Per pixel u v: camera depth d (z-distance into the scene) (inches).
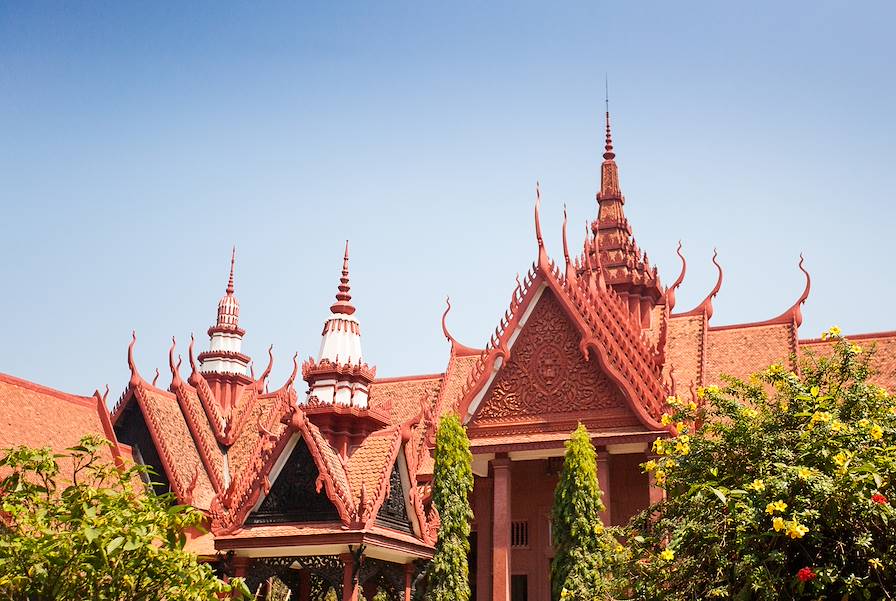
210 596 709.3
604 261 1734.7
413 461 1086.4
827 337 682.8
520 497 1456.7
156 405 1535.4
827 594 564.1
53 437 1149.7
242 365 1743.4
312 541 974.4
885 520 540.1
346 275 1216.8
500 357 1375.5
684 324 1598.2
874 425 582.9
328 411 1085.8
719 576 591.5
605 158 1850.4
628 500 1380.4
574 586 1102.4
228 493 1052.5
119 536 664.4
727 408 640.4
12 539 655.8
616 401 1315.2
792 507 562.3
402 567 1080.8
